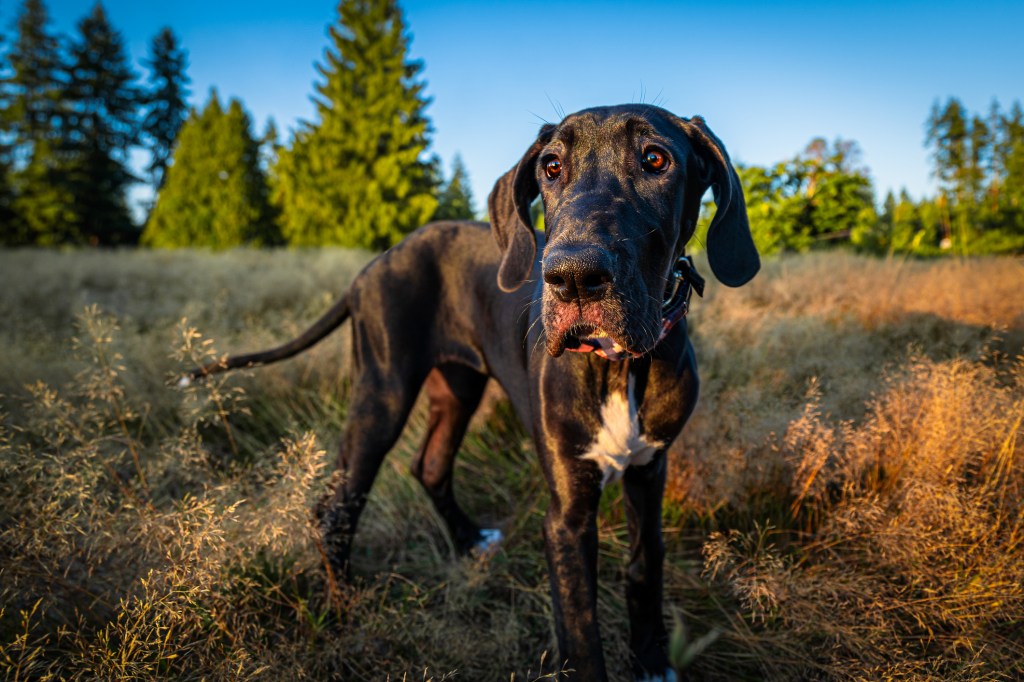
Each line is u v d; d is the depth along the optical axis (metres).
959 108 36.72
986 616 1.98
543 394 1.97
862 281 4.41
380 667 2.00
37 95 38.19
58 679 1.78
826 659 2.01
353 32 19.52
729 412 2.72
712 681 2.04
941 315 3.58
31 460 1.94
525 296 2.34
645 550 2.08
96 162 32.94
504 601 2.48
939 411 2.35
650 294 1.61
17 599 1.93
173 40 44.47
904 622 2.06
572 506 1.91
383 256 2.74
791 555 2.27
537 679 1.95
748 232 1.91
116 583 1.93
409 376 2.64
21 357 3.82
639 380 1.87
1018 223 15.23
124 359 3.67
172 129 44.69
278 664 1.82
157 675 1.65
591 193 1.63
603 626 2.24
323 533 2.28
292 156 19.80
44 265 9.38
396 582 2.60
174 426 3.38
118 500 2.23
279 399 4.03
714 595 2.33
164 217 25.06
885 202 8.60
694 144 1.93
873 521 2.19
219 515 1.84
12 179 29.97
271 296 6.47
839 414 2.70
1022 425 2.33
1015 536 2.14
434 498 2.93
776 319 3.62
